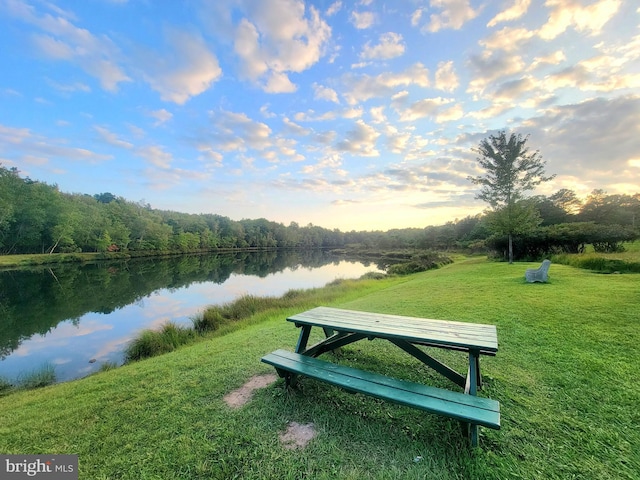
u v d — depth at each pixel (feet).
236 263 142.82
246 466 5.83
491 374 9.07
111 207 173.27
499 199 51.70
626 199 85.46
